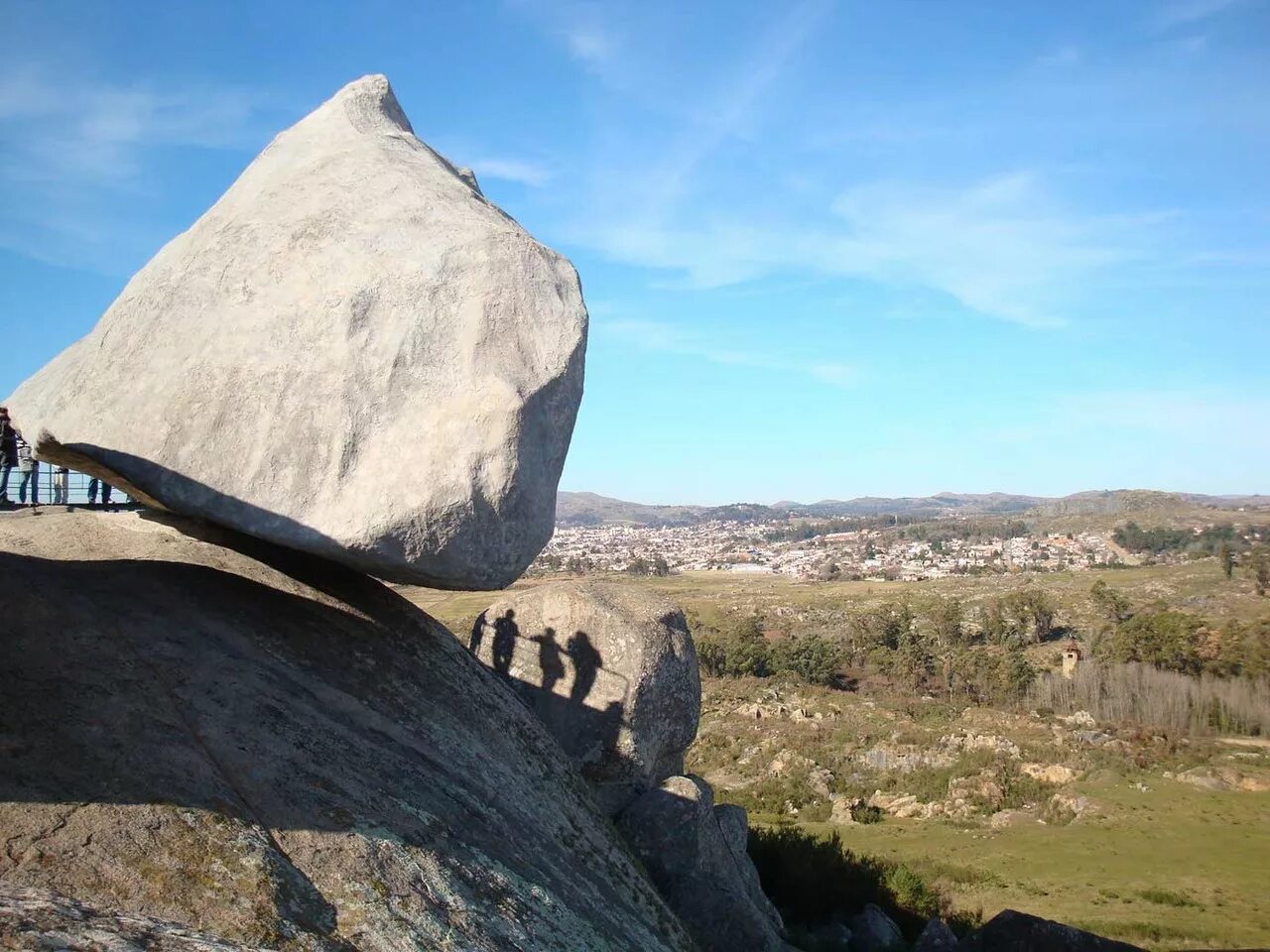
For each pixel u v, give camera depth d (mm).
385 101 10609
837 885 19312
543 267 8758
